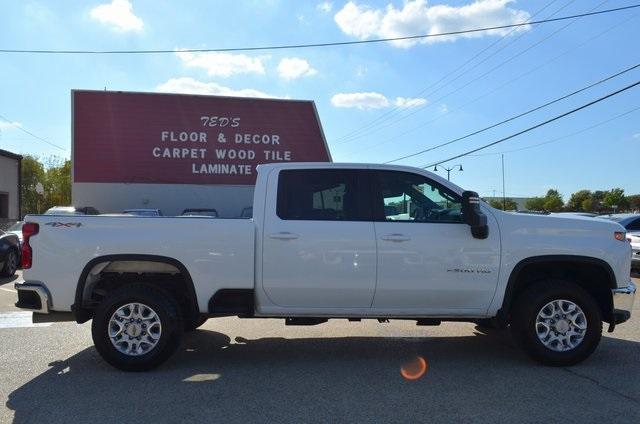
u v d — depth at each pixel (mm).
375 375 5789
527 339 6062
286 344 7176
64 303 5922
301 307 6086
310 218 6082
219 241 5957
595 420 4508
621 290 6191
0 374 5824
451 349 6906
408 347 7020
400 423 4461
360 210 6133
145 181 19406
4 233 14602
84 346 7004
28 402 4969
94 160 19266
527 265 6164
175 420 4531
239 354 6676
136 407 4836
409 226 6074
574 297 6059
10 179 31094
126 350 5887
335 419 4547
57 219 5973
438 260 6031
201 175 19734
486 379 5633
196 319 6066
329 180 6223
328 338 7520
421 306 6121
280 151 20328
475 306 6137
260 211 6082
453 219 6172
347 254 5980
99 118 19422
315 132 20547
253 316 6156
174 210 19547
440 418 4559
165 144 19625
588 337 6051
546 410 4734
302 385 5449
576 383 5484
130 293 5879
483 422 4473
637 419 4527
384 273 6000
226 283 5961
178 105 19859
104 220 5973
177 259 5938
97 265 6016
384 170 6285
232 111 20125
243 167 20031
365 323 8547
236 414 4660
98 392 5242
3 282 13258
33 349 6844
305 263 5973
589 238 6195
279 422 4488
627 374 5793
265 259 5977
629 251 6297
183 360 6395
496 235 6105
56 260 5910
